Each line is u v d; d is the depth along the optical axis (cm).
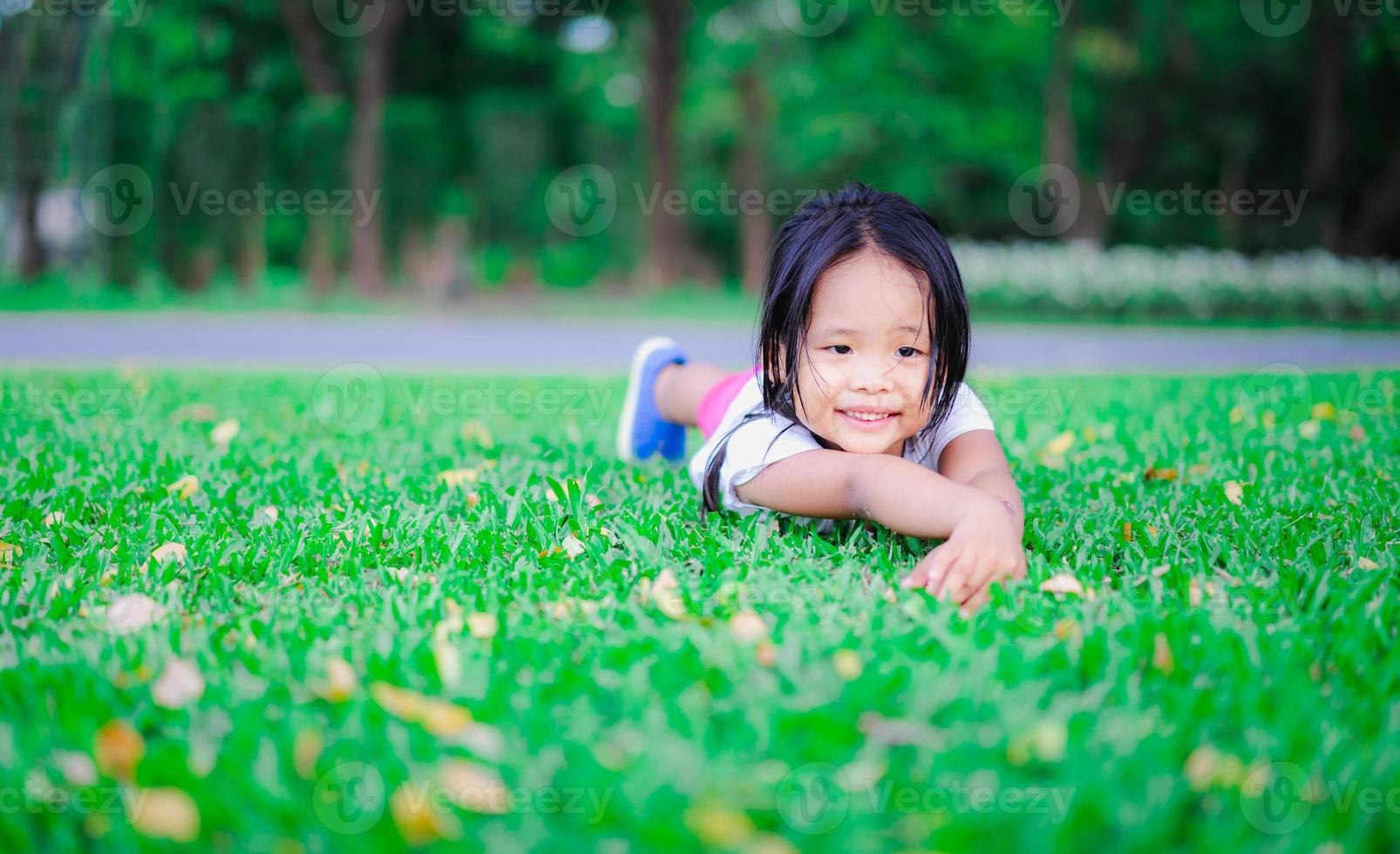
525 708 141
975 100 2353
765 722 135
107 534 230
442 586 192
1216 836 116
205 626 173
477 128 2184
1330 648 164
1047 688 146
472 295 1823
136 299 1562
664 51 1977
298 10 1816
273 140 1923
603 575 200
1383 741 134
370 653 158
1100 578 203
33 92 1650
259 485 285
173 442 350
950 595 183
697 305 1744
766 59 2264
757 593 187
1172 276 1416
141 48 1848
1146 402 477
